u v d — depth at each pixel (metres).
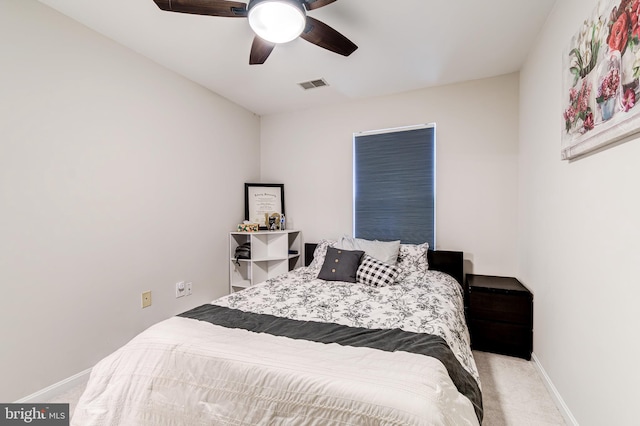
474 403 1.20
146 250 2.51
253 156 3.88
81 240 2.07
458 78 2.95
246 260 3.44
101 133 2.19
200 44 2.33
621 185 1.19
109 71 2.24
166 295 2.69
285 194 3.92
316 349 1.28
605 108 1.24
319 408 1.01
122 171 2.33
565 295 1.73
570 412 1.65
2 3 1.71
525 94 2.59
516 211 2.85
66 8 1.92
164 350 1.29
